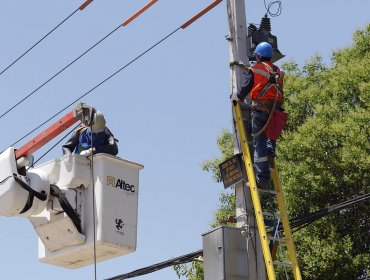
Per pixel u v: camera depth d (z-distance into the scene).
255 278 9.80
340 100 19.69
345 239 17.73
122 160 8.71
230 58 10.83
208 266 9.83
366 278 17.25
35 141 9.13
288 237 9.92
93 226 8.44
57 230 8.62
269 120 10.17
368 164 17.89
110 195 8.53
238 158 10.27
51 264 8.92
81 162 8.62
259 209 9.64
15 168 8.85
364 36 21.12
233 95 10.45
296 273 9.64
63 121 9.17
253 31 10.97
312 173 18.30
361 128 18.33
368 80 19.48
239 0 11.09
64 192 8.55
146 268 13.20
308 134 18.56
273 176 10.30
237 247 9.83
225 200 20.28
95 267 8.27
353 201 11.99
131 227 8.59
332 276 17.61
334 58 21.58
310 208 18.42
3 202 8.65
